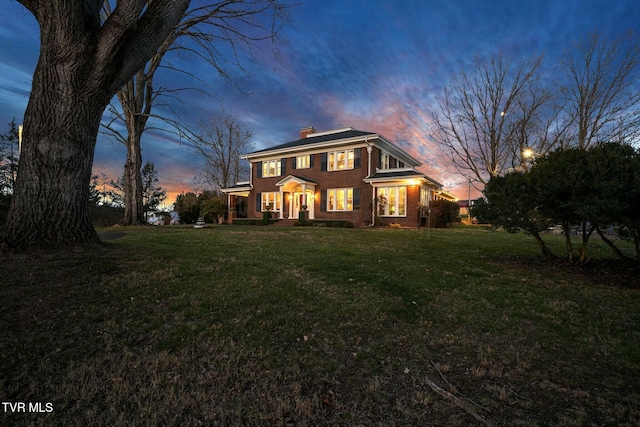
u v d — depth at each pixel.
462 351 2.97
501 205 7.06
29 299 3.54
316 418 2.03
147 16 5.45
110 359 2.65
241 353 2.81
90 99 5.39
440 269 6.35
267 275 5.28
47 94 5.14
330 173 22.34
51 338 2.88
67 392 2.19
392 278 5.46
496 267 6.73
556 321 3.70
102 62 5.15
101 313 3.41
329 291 4.58
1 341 2.74
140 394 2.22
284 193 24.52
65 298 3.67
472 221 35.38
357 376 2.53
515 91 20.70
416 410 2.11
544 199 6.30
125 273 4.71
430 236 13.02
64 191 5.37
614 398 2.24
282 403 2.14
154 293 4.09
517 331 3.44
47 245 5.14
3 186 23.38
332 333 3.29
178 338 3.04
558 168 6.01
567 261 7.16
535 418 2.03
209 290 4.33
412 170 19.97
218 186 35.81
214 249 7.55
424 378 2.51
